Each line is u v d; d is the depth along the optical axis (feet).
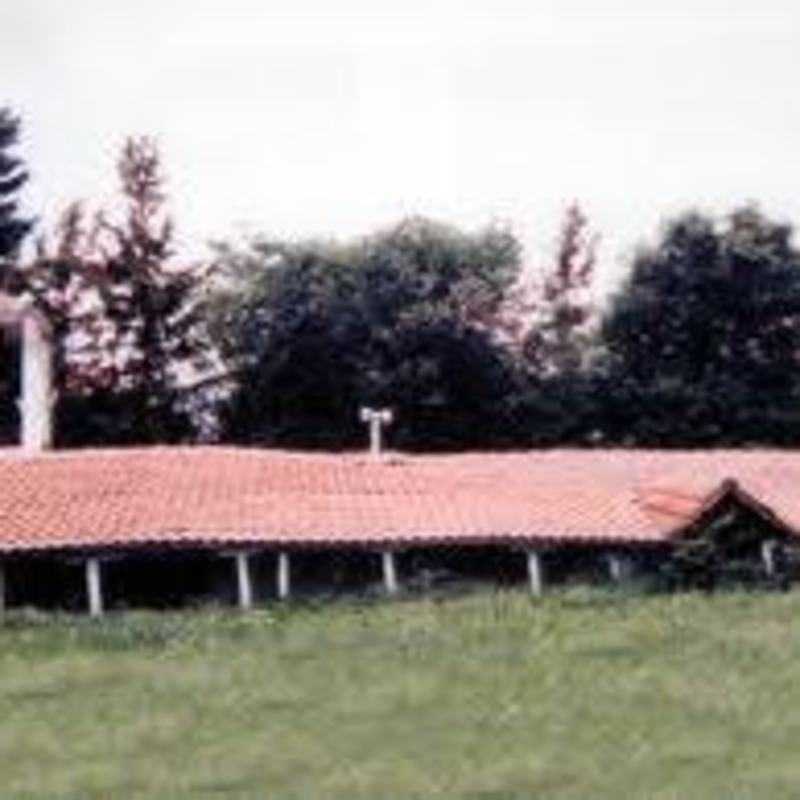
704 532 167.43
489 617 146.72
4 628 144.66
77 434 268.82
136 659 132.46
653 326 266.16
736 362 264.52
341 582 167.43
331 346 256.52
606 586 165.58
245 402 263.49
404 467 182.50
